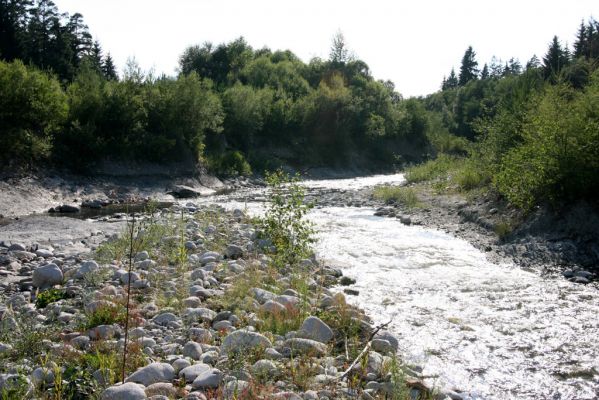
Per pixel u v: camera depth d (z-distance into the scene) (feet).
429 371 18.04
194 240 37.91
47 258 33.65
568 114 40.14
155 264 29.35
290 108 155.74
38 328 18.29
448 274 32.48
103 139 85.20
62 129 80.79
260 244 34.86
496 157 56.95
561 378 17.76
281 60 221.87
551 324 23.20
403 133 196.24
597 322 23.47
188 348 16.99
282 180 36.37
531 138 43.19
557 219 38.55
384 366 16.72
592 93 41.52
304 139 154.20
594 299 27.12
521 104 56.29
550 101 44.98
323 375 15.62
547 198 40.52
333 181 116.26
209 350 17.17
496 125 59.26
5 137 70.03
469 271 33.30
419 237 44.78
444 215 53.11
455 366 18.60
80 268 27.14
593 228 35.96
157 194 82.17
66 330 18.80
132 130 91.20
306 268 30.73
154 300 22.81
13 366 15.33
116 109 90.43
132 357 16.07
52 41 167.43
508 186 44.21
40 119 78.89
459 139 201.67
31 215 59.62
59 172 75.92
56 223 46.39
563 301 26.76
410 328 22.54
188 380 14.96
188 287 24.64
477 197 53.52
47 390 13.99
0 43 149.48
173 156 97.76
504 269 33.96
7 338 17.44
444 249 39.96
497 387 17.03
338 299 23.31
